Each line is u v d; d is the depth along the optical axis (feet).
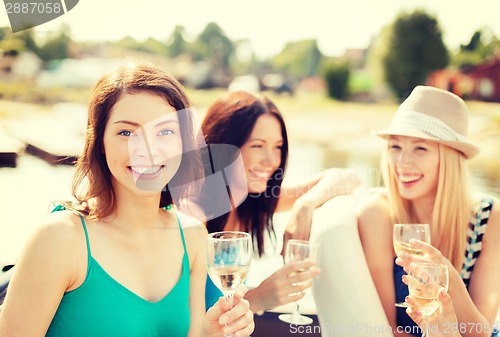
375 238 6.70
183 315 4.47
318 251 5.65
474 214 6.78
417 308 4.65
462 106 6.75
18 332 3.72
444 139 6.54
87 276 4.04
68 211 4.19
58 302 3.94
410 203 6.94
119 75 4.27
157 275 4.41
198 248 4.90
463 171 6.69
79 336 4.02
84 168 4.30
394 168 6.80
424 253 5.84
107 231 4.22
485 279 6.58
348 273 6.05
